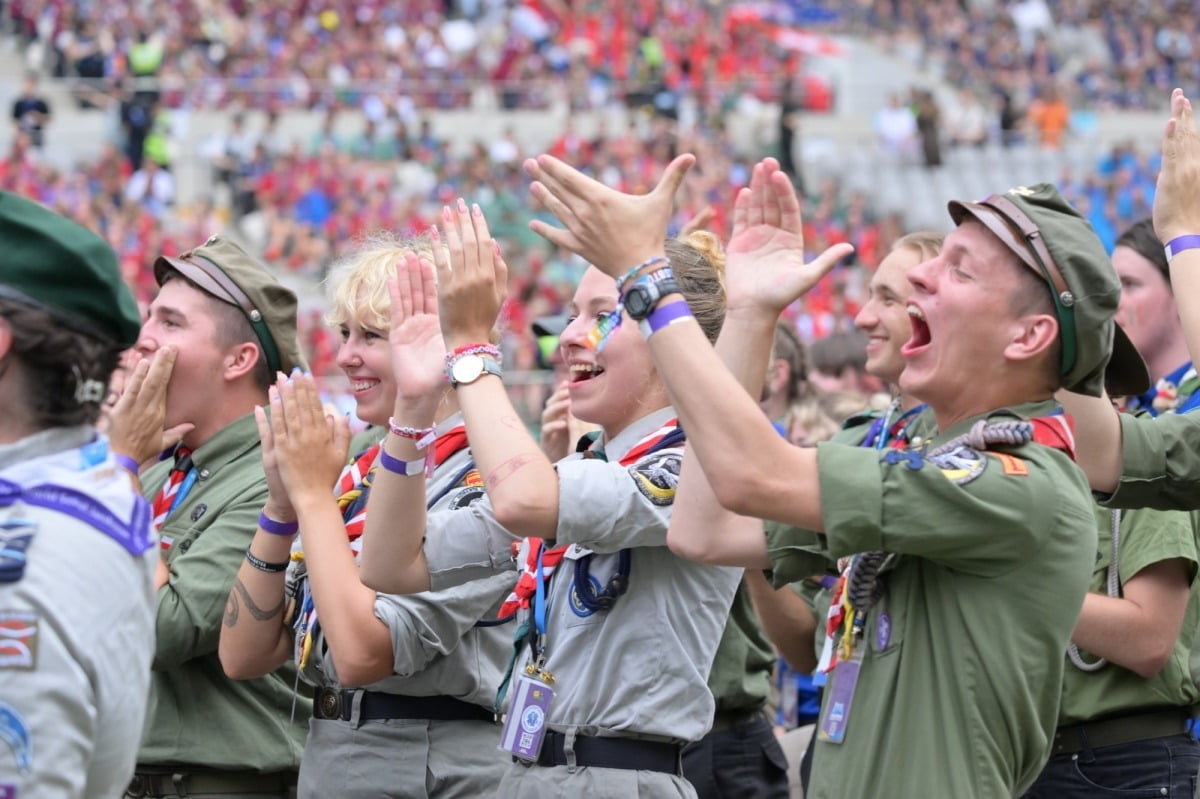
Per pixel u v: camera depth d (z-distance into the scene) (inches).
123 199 1141.1
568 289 982.4
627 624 157.6
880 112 1449.3
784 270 141.2
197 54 1363.2
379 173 1223.5
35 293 115.0
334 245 1112.8
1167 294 213.0
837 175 1375.5
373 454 196.1
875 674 136.0
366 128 1267.2
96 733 113.0
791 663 211.3
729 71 1590.8
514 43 1478.8
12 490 112.2
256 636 181.9
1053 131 1461.6
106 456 118.9
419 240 199.6
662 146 1331.2
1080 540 132.7
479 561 167.3
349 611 168.4
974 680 130.6
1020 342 135.8
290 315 209.9
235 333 203.9
